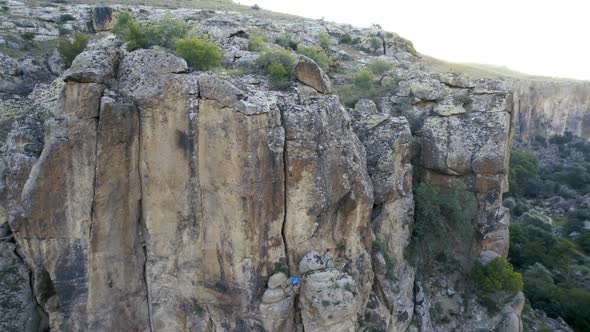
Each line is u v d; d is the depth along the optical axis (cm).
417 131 2153
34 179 1212
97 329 1314
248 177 1188
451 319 1955
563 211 5100
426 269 2048
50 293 1497
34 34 3512
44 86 2158
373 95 2462
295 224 1329
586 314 2614
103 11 4006
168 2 6000
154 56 1301
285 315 1296
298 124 1282
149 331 1416
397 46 4769
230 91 1189
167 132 1288
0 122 1891
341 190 1426
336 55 3709
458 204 2017
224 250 1268
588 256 3769
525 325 2247
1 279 1529
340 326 1334
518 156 5819
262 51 2211
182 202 1320
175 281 1373
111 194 1282
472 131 2066
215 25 3547
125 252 1352
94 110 1239
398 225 1856
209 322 1374
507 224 2123
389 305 1692
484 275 2023
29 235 1426
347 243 1509
